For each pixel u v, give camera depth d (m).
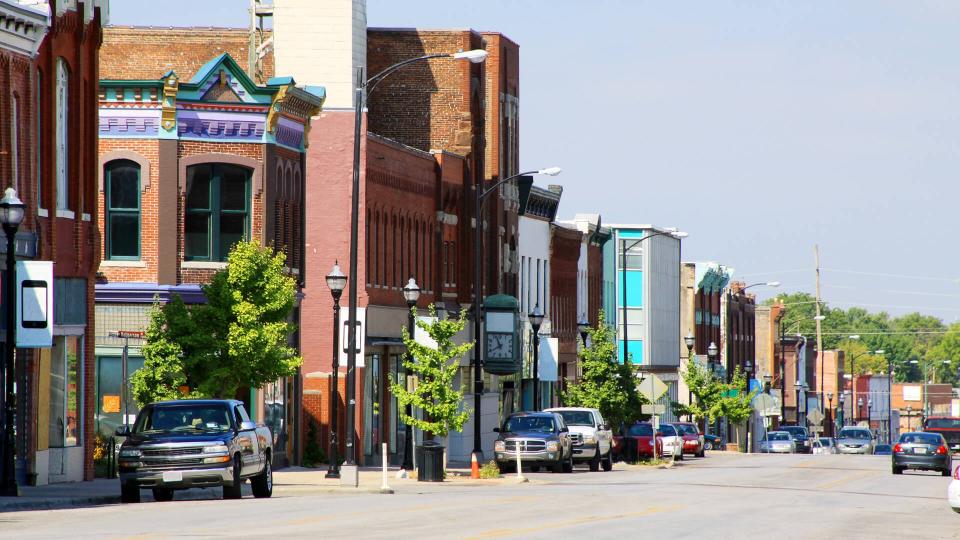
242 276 96.94
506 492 90.38
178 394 93.50
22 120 85.31
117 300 109.38
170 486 74.94
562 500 79.62
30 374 86.38
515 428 127.25
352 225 99.00
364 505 71.44
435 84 160.00
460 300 160.50
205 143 111.94
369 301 132.00
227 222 112.62
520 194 185.38
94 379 96.75
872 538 59.00
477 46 163.88
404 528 56.34
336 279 99.50
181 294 109.62
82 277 93.81
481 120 165.50
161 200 110.25
